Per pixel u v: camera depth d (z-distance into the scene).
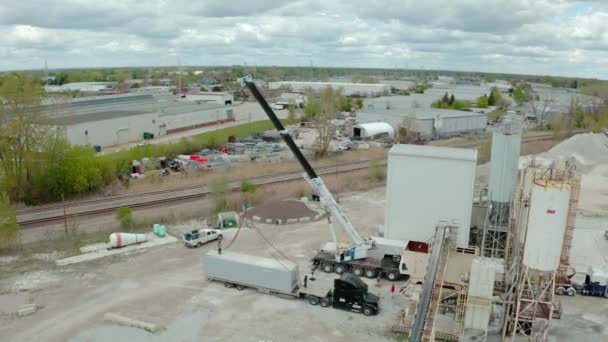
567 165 25.17
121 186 54.91
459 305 24.88
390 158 34.19
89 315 27.16
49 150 50.41
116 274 32.72
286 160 70.25
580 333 25.67
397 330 25.61
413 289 26.80
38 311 27.64
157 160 65.69
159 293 29.89
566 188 21.77
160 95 158.75
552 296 23.28
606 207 50.31
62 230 41.16
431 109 112.69
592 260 35.31
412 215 34.56
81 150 53.25
